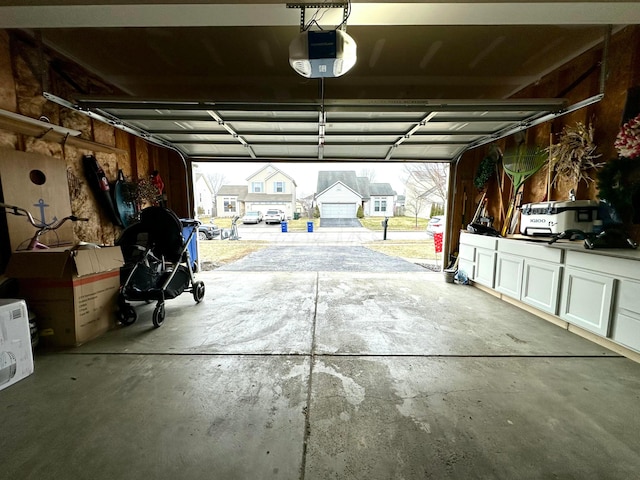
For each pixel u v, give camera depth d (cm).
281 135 411
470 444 148
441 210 1686
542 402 181
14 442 147
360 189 2352
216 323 306
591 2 179
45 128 275
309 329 290
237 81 371
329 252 846
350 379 205
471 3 180
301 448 145
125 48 293
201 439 150
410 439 151
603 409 174
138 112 329
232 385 197
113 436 152
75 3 180
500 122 354
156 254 340
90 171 346
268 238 1225
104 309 279
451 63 326
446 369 218
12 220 249
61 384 197
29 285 239
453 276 469
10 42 257
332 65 197
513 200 414
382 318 320
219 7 185
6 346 191
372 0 179
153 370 215
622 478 129
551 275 293
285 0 180
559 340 267
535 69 338
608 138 282
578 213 287
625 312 225
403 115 340
